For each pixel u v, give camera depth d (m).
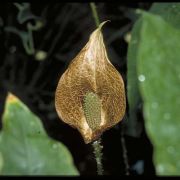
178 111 0.12
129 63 0.29
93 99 0.41
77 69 0.40
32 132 0.15
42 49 1.13
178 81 0.12
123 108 0.41
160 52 0.12
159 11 0.37
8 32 1.12
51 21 1.11
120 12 1.01
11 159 0.14
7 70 1.16
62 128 1.01
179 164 0.12
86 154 0.94
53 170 0.14
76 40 1.11
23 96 1.12
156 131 0.12
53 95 1.13
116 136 0.76
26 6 0.87
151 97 0.12
